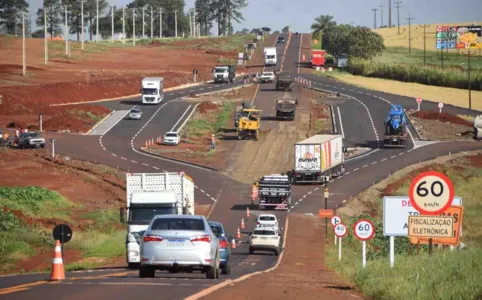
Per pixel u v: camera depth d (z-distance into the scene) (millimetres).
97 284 39000
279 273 61250
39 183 139250
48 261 76750
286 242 109562
